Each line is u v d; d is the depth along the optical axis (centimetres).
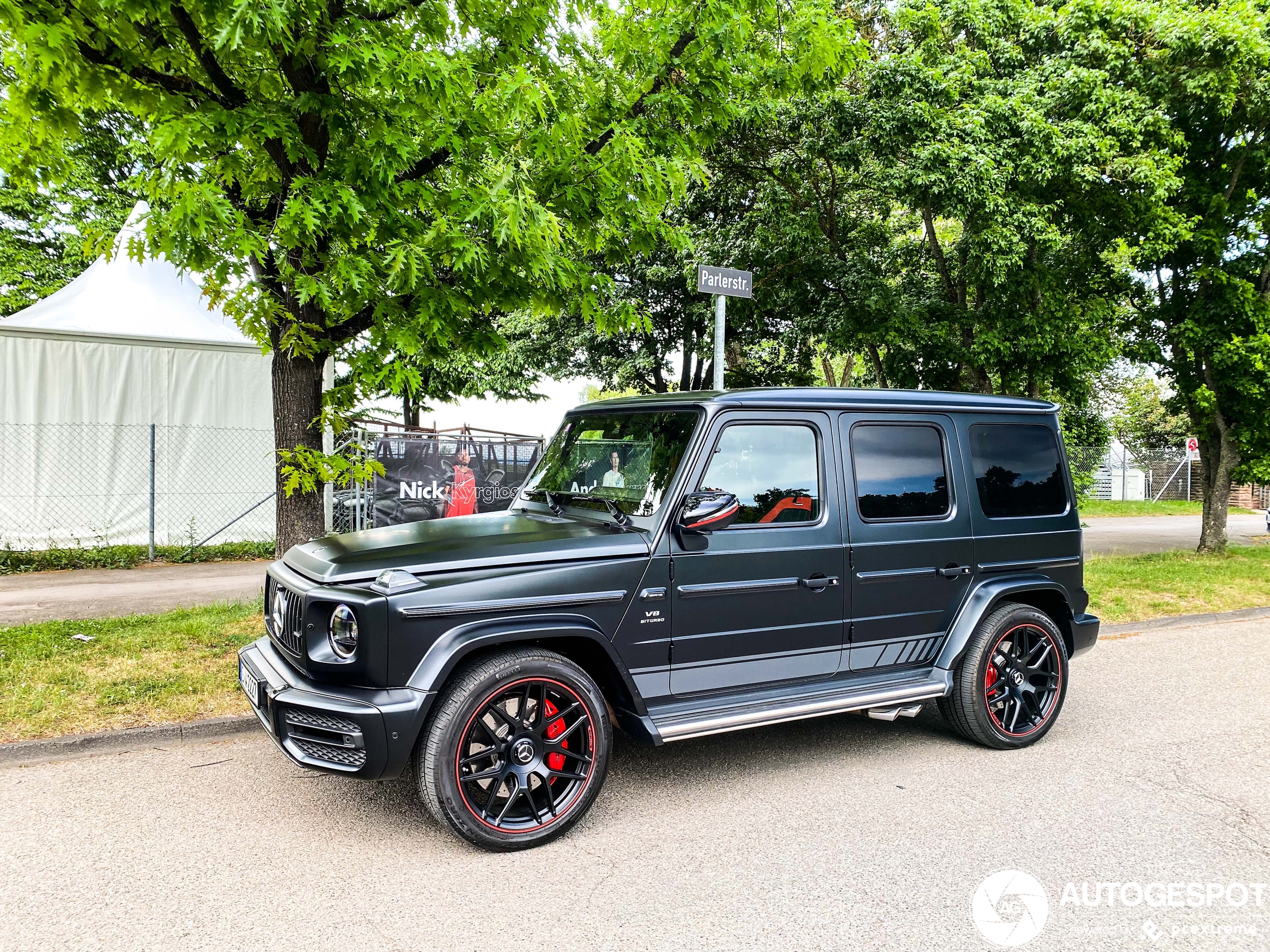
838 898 301
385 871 316
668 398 419
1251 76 1084
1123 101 1061
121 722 454
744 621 393
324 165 479
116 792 388
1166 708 560
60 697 482
